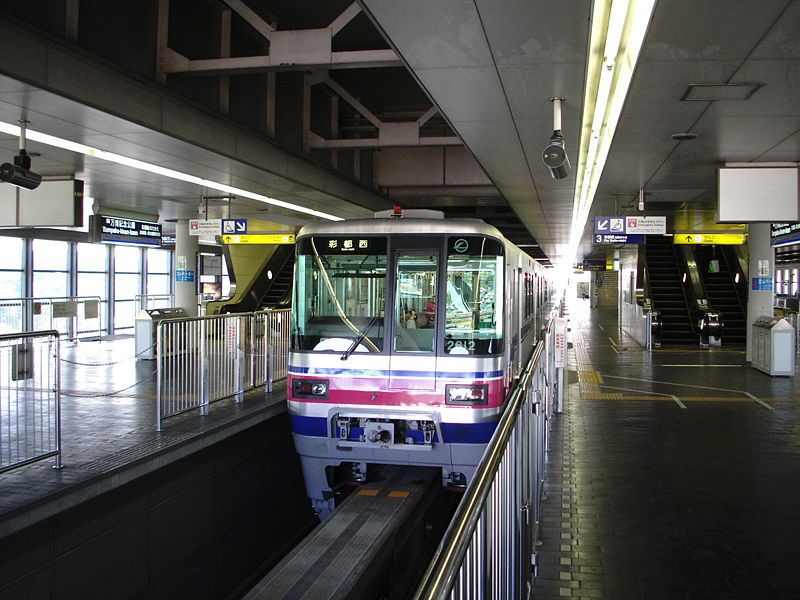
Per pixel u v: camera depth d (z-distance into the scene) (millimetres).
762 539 5539
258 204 17984
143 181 14141
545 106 7801
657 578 4789
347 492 8047
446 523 8766
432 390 7090
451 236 7293
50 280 22469
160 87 9000
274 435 9266
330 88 14570
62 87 7336
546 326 9375
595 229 15609
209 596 7426
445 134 17531
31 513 4848
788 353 15062
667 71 6445
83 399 9820
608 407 11508
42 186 13000
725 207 10305
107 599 5762
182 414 8297
